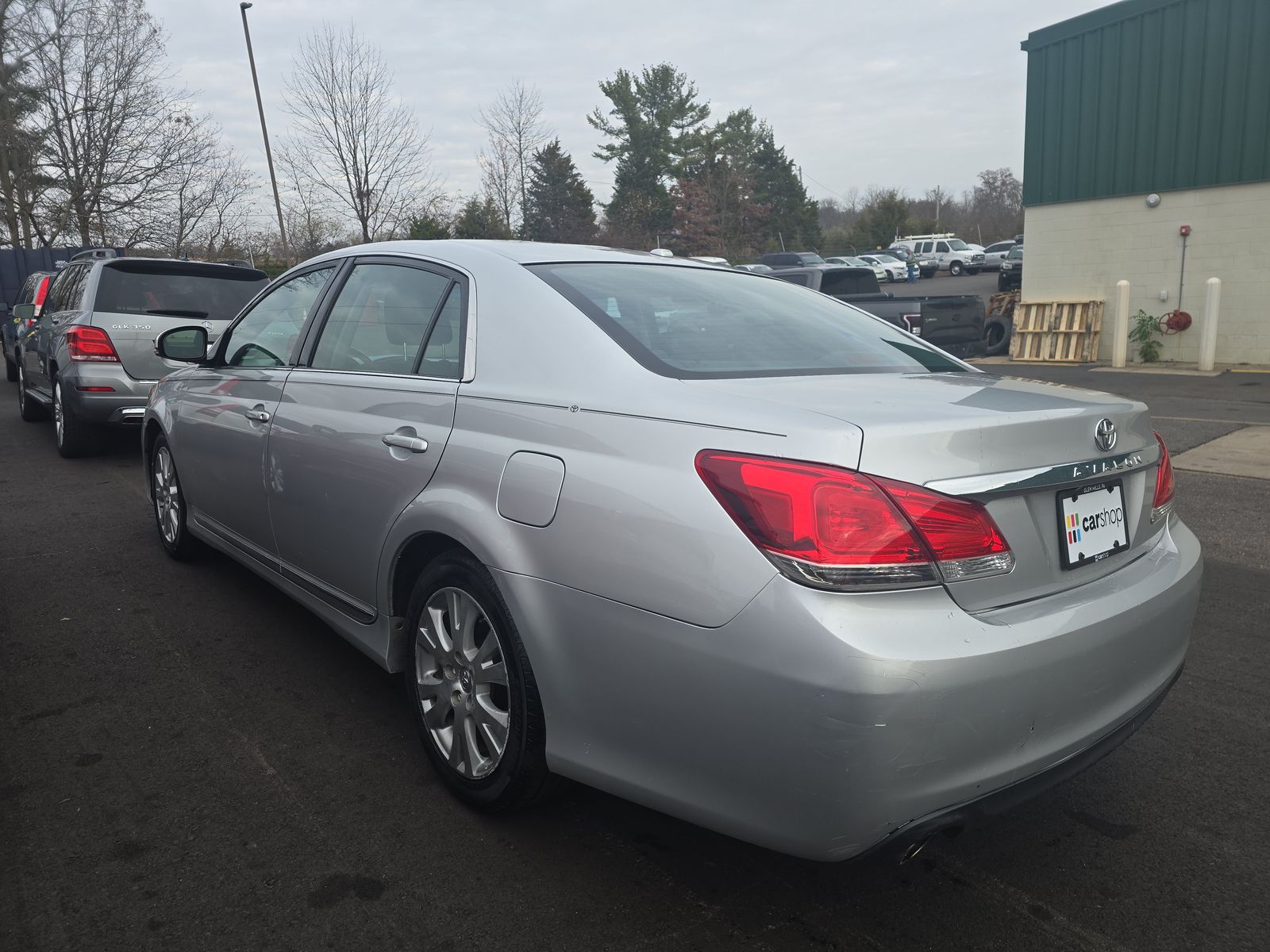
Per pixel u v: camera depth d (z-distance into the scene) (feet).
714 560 6.27
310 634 13.16
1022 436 6.68
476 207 111.55
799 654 5.86
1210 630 13.50
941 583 6.14
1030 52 50.06
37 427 33.22
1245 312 44.91
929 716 5.86
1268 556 16.96
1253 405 33.91
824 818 5.96
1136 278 47.96
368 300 10.93
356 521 9.89
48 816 8.59
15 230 96.89
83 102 95.09
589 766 7.27
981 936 7.13
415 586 9.12
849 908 7.45
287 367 11.89
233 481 12.89
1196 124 44.86
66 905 7.33
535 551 7.48
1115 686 7.05
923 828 6.09
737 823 6.40
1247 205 43.93
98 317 24.54
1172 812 8.87
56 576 15.66
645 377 7.45
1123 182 47.57
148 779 9.27
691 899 7.53
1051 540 6.90
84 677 11.68
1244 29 42.78
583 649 7.14
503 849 8.17
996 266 137.08
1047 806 9.01
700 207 187.42
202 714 10.70
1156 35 45.42
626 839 8.36
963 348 41.27
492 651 8.25
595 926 7.18
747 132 217.56
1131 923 7.30
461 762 8.68
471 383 8.75
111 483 23.18
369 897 7.48
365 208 86.07
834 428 6.15
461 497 8.27
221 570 16.02
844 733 5.76
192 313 25.59
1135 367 47.09
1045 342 50.39
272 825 8.49
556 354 8.16
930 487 6.16
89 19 93.66
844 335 9.54
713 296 9.67
